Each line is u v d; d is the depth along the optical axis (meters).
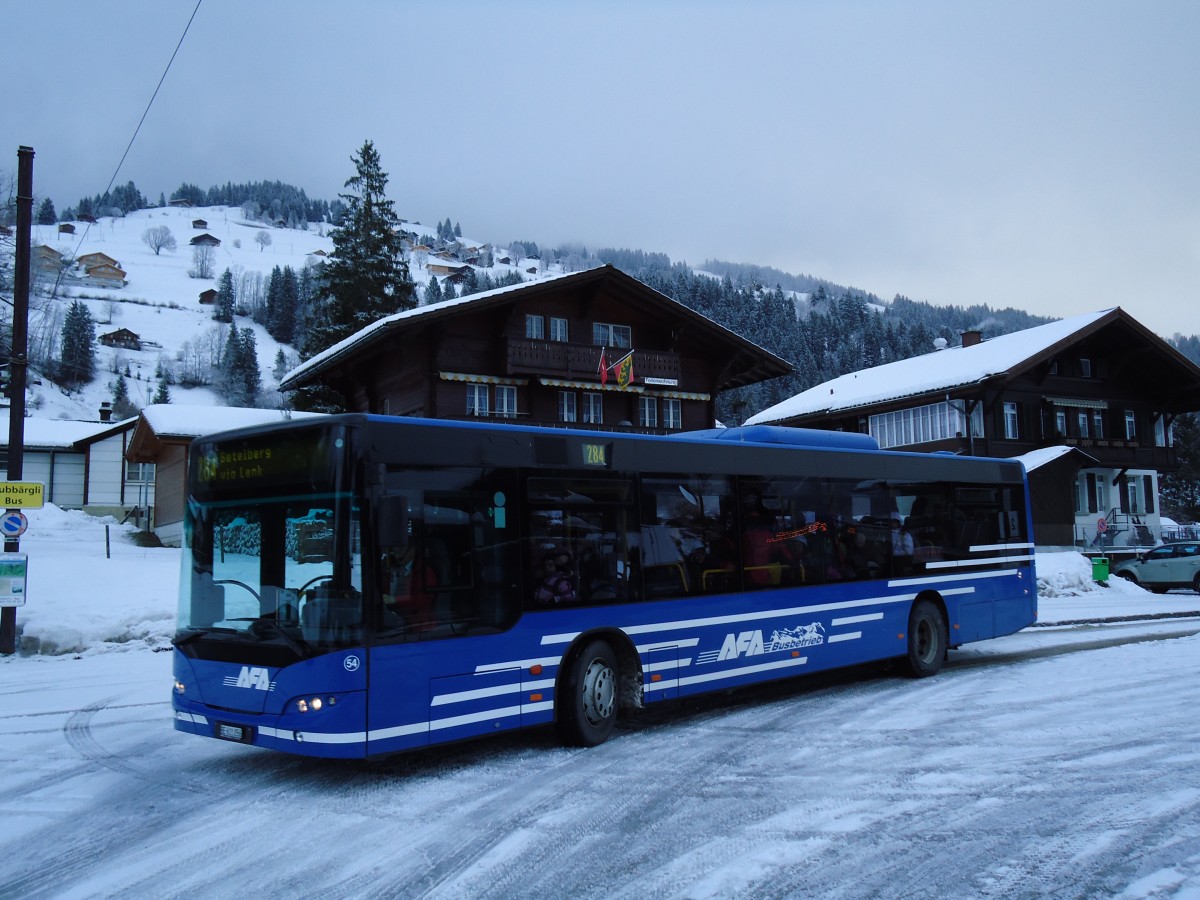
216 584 7.41
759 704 10.38
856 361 124.25
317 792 6.96
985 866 5.17
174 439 32.41
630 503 8.88
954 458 12.98
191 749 8.44
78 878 5.20
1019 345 44.38
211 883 5.09
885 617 11.44
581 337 35.28
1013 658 13.55
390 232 47.12
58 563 18.27
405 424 7.24
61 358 115.62
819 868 5.18
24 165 15.55
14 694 11.25
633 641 8.69
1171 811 6.11
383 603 6.90
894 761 7.57
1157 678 11.19
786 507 10.48
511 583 7.80
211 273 194.62
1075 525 44.97
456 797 6.75
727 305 119.69
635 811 6.32
